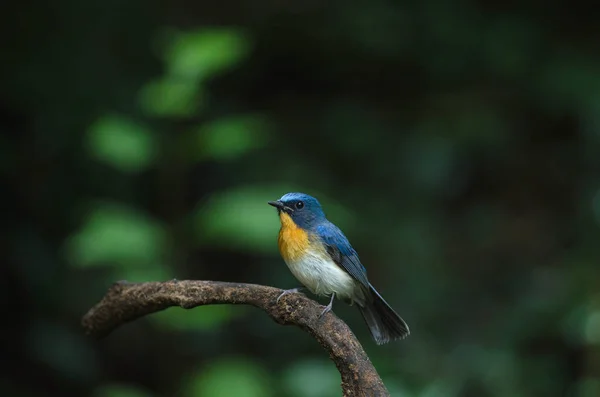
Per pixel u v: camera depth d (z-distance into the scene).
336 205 9.45
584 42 14.20
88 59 12.03
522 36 13.88
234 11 13.69
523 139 14.30
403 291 12.34
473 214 13.73
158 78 12.23
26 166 11.49
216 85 13.31
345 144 13.27
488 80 14.05
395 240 12.65
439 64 13.80
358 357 3.26
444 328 12.16
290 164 12.51
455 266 13.12
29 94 11.64
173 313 7.87
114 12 12.39
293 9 13.74
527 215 13.84
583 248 13.36
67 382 10.76
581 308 11.98
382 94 14.07
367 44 13.49
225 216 7.95
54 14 12.04
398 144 13.39
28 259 10.93
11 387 10.38
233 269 12.10
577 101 13.61
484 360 11.56
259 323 11.49
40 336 10.60
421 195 13.12
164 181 8.91
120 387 8.48
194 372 9.14
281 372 10.34
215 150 8.53
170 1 13.09
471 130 13.49
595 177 13.99
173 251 8.40
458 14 13.86
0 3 11.93
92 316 3.98
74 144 11.61
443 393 10.71
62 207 11.50
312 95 14.02
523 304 12.39
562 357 11.77
